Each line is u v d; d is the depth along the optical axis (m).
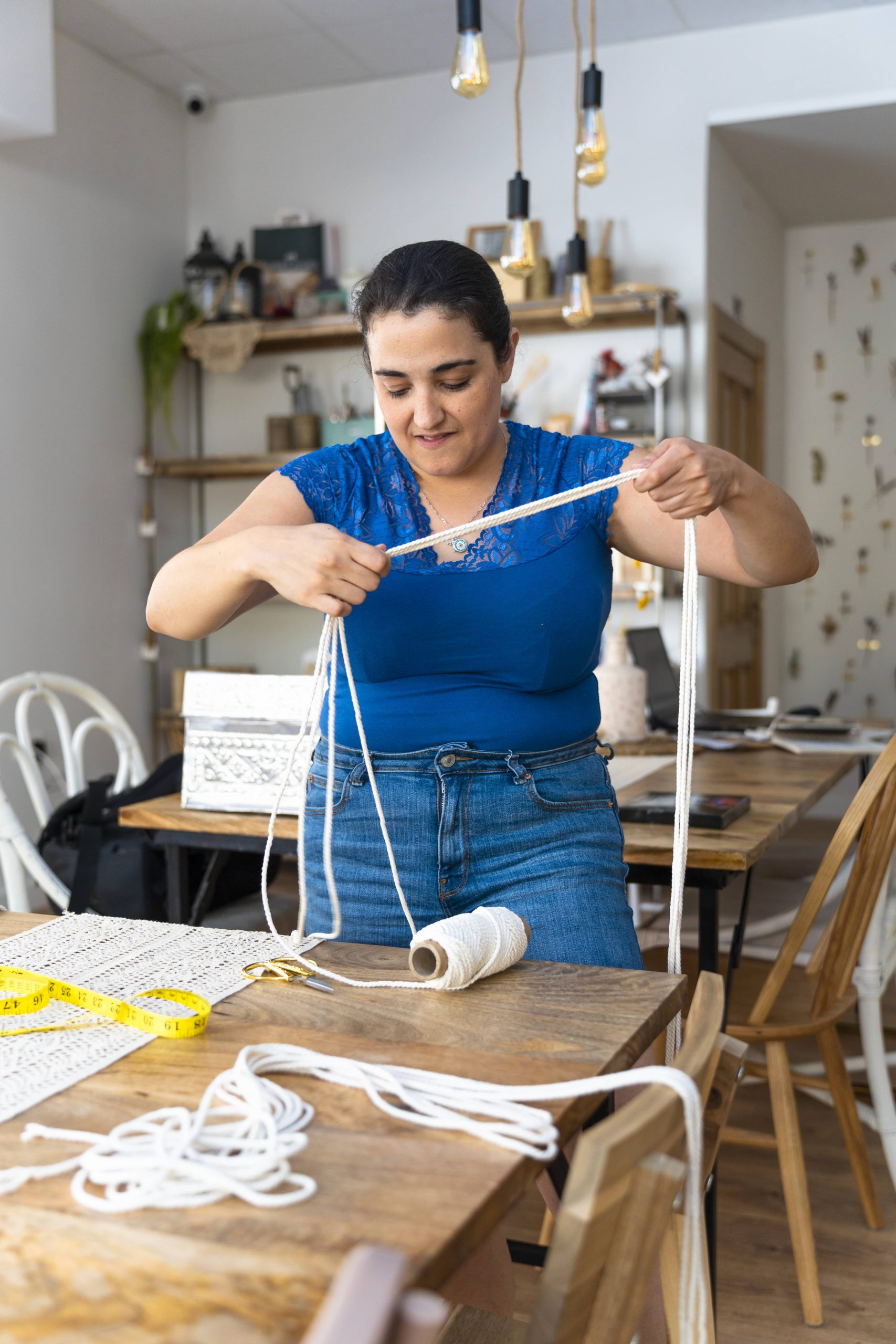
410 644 1.33
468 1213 0.65
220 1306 0.58
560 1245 0.60
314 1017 0.98
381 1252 0.44
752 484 1.22
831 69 4.36
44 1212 0.66
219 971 1.10
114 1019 0.97
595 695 1.46
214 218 5.22
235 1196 0.67
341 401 5.10
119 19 4.31
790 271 6.21
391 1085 0.81
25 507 4.35
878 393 6.12
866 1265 1.96
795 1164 1.83
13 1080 0.85
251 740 1.95
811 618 6.29
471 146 4.79
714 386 4.67
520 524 1.35
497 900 1.32
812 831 4.68
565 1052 0.89
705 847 1.67
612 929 1.29
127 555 4.92
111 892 2.31
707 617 4.62
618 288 4.30
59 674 4.54
